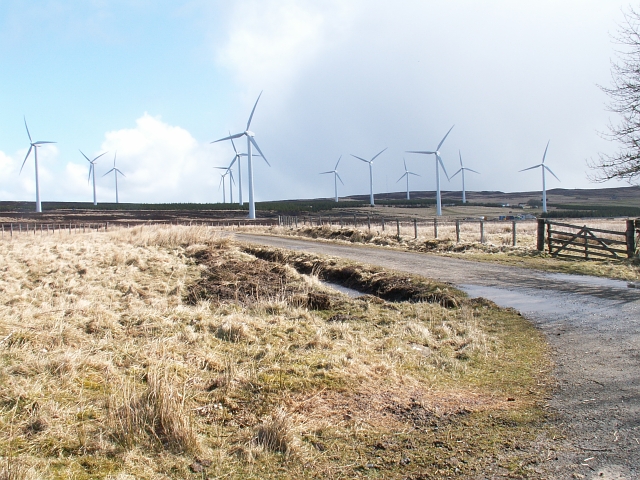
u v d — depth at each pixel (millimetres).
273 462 4703
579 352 8000
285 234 42594
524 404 5969
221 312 11930
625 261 18906
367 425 5500
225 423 5488
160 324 9312
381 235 33969
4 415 5043
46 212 101562
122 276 18594
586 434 5074
